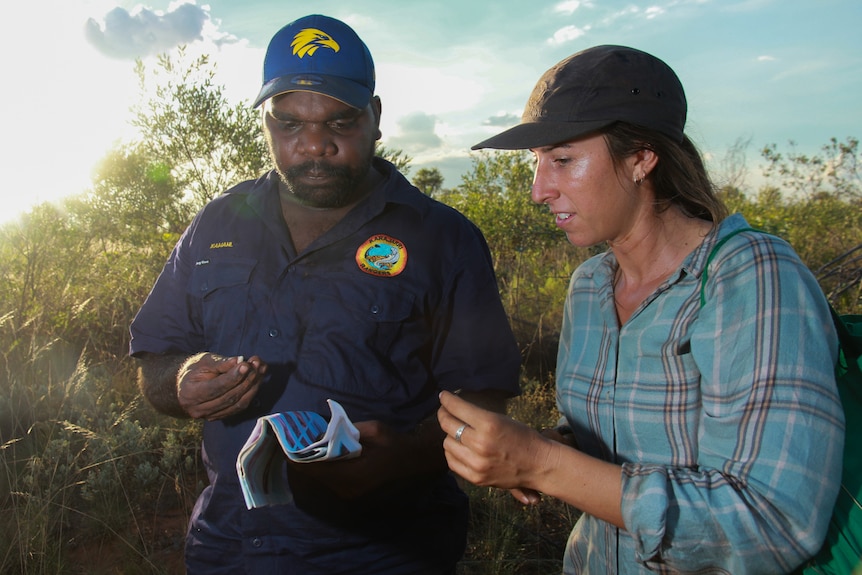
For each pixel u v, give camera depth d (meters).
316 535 1.82
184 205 6.80
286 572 1.84
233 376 1.68
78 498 3.71
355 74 1.87
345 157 1.86
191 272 2.04
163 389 1.94
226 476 1.88
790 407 1.13
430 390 2.01
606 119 1.31
